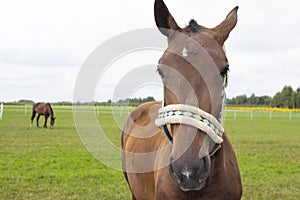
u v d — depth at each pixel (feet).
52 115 74.28
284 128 79.25
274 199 23.95
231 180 10.34
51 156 39.14
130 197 23.94
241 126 83.61
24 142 50.39
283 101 278.67
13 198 23.56
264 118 120.26
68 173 30.81
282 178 30.09
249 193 25.30
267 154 42.93
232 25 10.01
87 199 23.47
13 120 93.30
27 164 34.53
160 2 10.11
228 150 10.91
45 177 29.30
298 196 24.67
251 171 32.73
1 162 35.27
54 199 23.39
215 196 9.80
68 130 69.21
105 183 27.61
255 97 288.71
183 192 9.62
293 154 43.09
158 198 10.48
